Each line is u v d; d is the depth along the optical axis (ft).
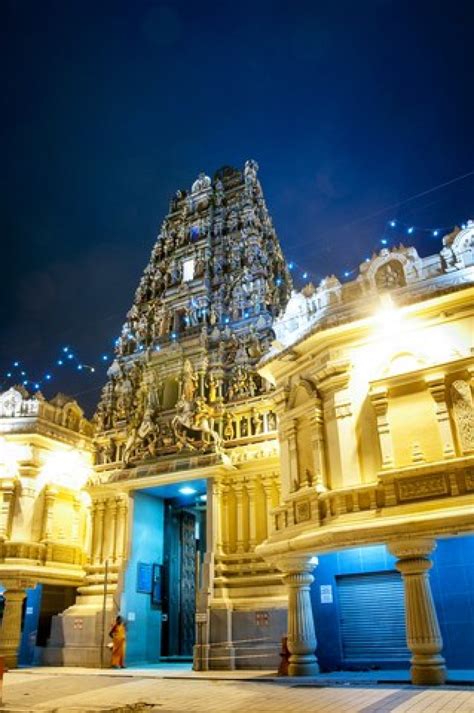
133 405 110.63
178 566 100.37
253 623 74.74
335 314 67.41
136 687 56.65
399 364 60.44
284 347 73.36
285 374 73.46
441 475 53.47
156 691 52.85
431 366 57.11
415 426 56.75
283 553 62.13
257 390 98.27
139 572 90.79
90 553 98.84
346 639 63.87
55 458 100.63
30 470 95.25
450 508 51.01
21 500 93.71
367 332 63.36
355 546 55.26
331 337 65.10
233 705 41.98
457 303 58.95
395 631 61.57
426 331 60.23
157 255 139.44
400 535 51.03
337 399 62.59
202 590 78.74
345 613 64.90
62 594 98.32
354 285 69.36
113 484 94.79
